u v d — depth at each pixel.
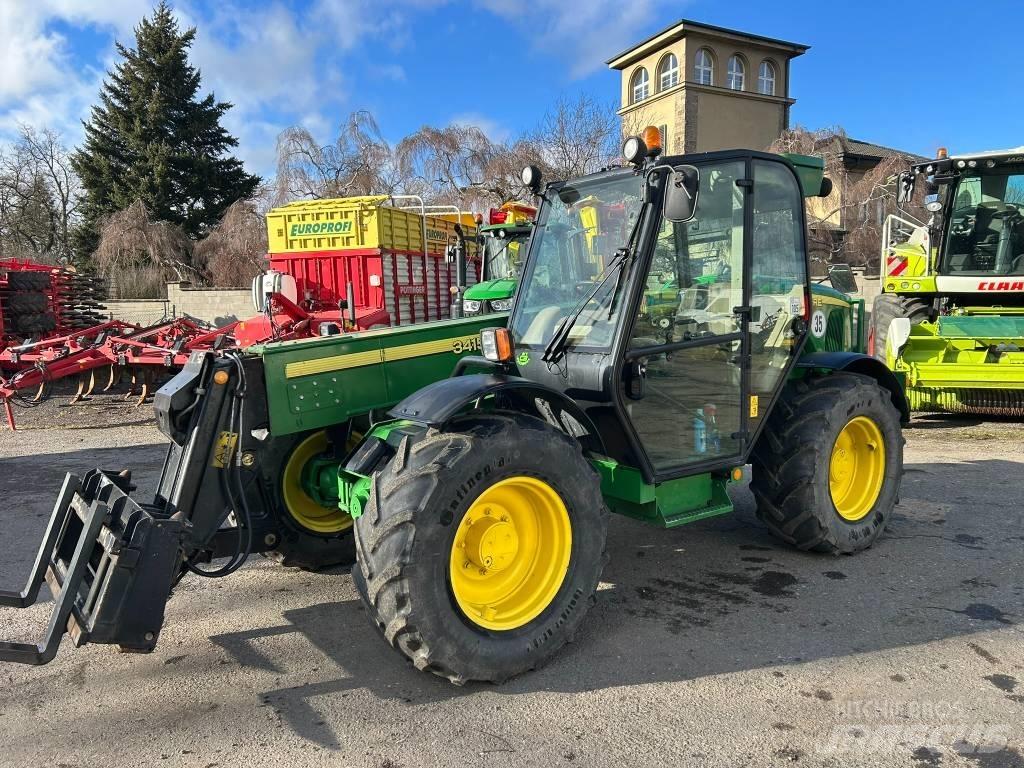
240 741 2.58
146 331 11.20
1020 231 7.89
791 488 4.09
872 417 4.36
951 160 8.02
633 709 2.73
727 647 3.20
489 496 2.98
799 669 2.99
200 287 23.39
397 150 23.36
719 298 3.67
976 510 5.02
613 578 4.04
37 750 2.55
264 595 3.92
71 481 3.08
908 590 3.76
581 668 3.05
